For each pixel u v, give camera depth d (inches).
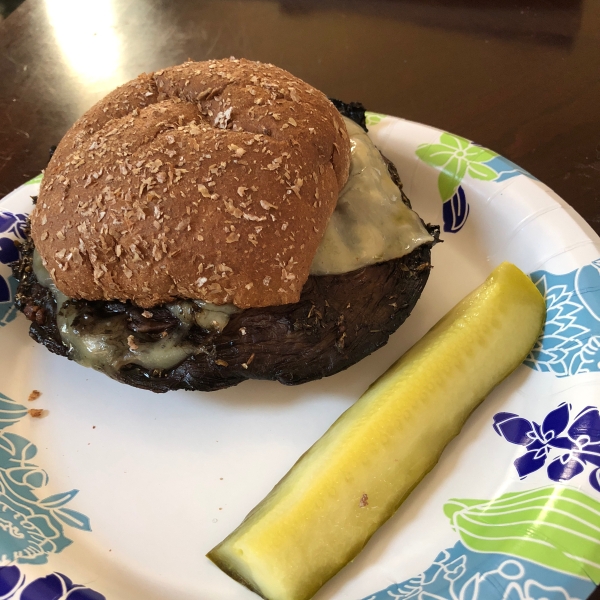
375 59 10.5
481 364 6.4
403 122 8.5
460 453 6.2
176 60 10.9
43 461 6.5
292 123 5.9
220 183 5.6
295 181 5.8
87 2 12.5
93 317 6.2
